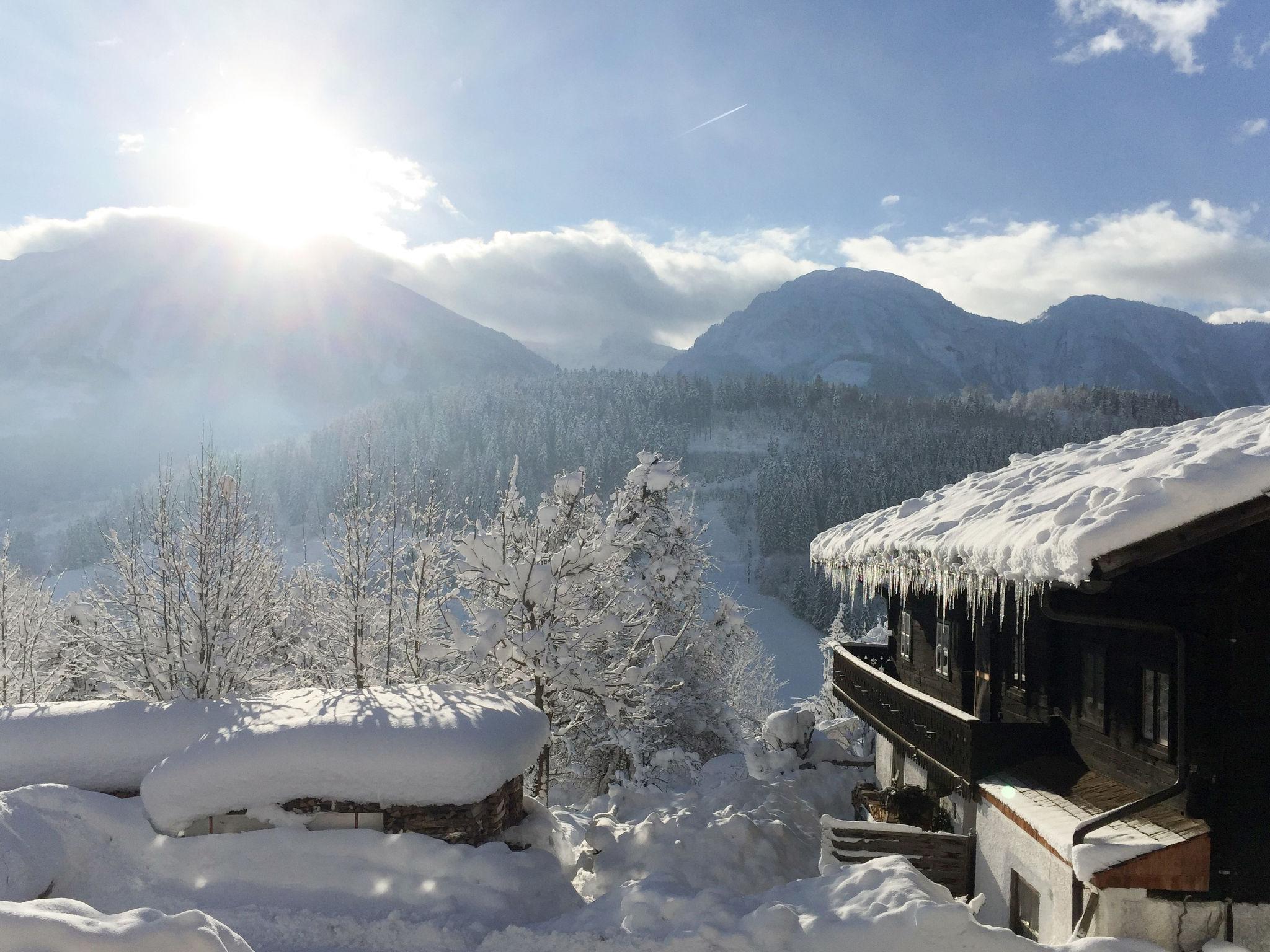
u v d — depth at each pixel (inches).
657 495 1069.8
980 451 6156.5
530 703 539.2
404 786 412.5
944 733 453.1
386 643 767.1
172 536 685.3
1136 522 265.6
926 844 434.9
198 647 653.3
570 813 641.6
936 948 287.1
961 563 373.4
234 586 690.8
